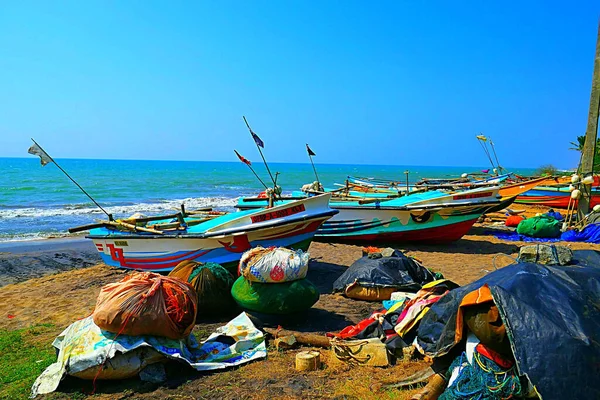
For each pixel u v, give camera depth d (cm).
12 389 509
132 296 523
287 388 488
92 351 502
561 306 374
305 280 706
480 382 384
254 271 670
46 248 1677
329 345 596
